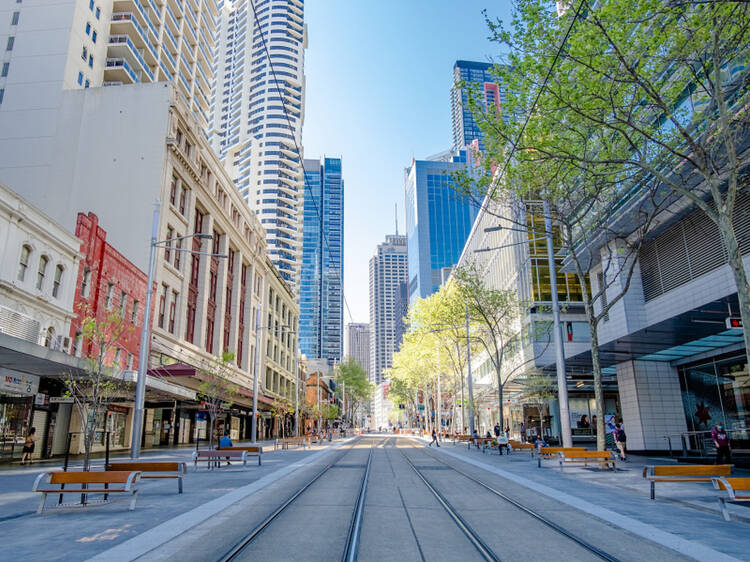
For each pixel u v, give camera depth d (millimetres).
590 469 18703
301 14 157625
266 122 142750
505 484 14328
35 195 38000
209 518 8883
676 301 22922
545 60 13922
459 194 18719
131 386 24531
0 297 21469
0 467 19203
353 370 111312
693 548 6895
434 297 47031
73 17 45438
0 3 45688
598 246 26688
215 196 47281
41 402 24109
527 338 45688
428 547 6984
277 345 73500
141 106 38938
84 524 8227
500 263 56750
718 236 20438
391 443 47969
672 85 14578
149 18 61719
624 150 16156
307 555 6496
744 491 9188
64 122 39406
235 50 160125
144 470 11953
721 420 23703
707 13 11734
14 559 6105
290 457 26422
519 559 6414
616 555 6590
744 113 12586
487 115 15695
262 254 64688
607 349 24500
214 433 52375
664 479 11156
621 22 12383
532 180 18734
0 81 42750
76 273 26781
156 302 35594
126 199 37000
